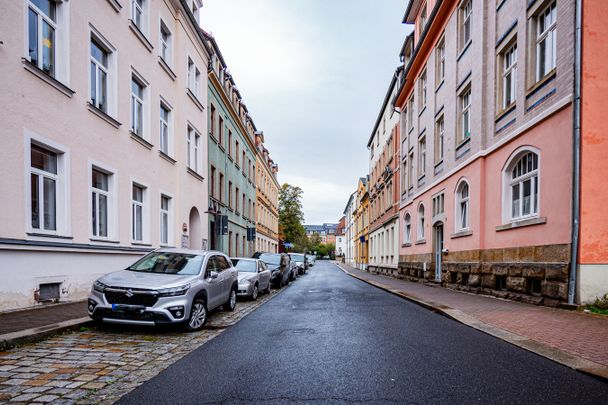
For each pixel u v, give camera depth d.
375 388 4.29
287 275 21.61
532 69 10.83
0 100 7.57
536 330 6.94
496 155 12.51
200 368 5.10
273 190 52.22
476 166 13.72
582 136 8.73
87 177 10.33
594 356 5.32
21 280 8.08
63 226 9.41
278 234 61.94
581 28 8.86
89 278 10.39
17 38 7.98
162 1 15.78
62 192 9.44
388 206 31.50
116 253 11.75
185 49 17.91
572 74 8.95
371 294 15.26
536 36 10.84
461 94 15.96
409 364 5.20
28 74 8.27
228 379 4.64
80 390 4.26
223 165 24.95
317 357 5.61
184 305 7.30
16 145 7.93
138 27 13.29
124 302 7.15
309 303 12.49
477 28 14.03
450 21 17.02
